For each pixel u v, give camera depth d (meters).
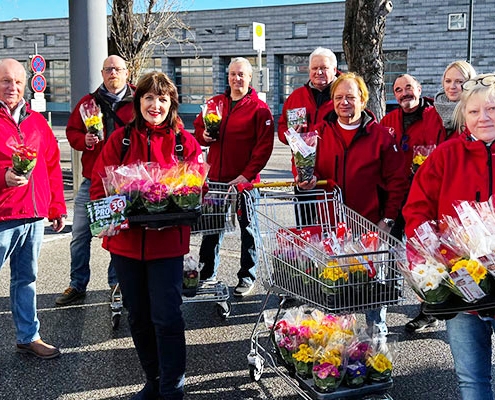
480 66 33.28
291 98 5.89
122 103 5.66
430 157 3.23
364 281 3.59
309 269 3.71
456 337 3.02
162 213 3.53
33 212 4.46
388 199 4.57
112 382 4.32
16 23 44.06
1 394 4.13
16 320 4.71
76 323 5.46
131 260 3.66
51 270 7.13
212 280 6.09
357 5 8.13
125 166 3.59
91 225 3.47
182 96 40.12
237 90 6.03
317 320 4.05
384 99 8.35
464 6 33.06
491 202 2.95
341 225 3.98
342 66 36.56
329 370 3.60
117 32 12.59
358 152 4.51
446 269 2.84
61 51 43.19
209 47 38.84
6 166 4.26
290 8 36.97
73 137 5.71
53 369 4.52
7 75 4.32
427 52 34.16
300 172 4.38
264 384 4.30
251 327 5.42
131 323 3.81
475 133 3.07
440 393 4.21
